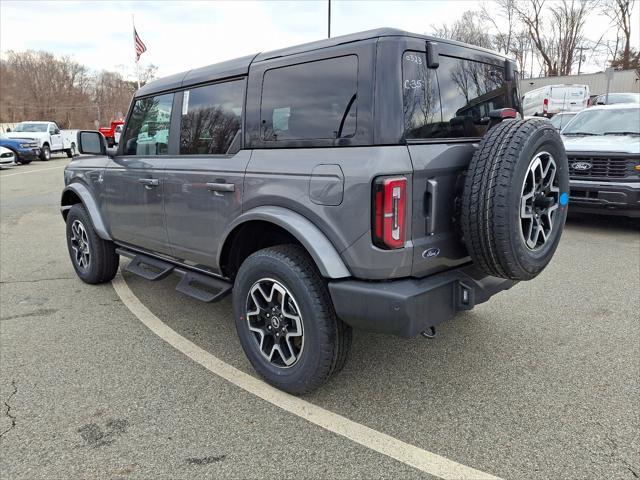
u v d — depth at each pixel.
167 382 3.27
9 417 2.88
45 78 82.62
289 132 2.96
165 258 4.26
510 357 3.54
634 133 7.59
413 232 2.61
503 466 2.42
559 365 3.41
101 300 4.87
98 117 83.06
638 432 2.66
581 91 22.42
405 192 2.52
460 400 3.01
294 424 2.79
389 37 2.55
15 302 4.82
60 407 2.98
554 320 4.18
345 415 2.87
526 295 4.78
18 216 9.76
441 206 2.72
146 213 4.15
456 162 2.79
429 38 2.77
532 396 3.04
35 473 2.41
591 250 6.36
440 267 2.86
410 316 2.57
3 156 19.89
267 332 3.13
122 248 4.91
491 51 3.33
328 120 2.74
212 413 2.91
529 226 2.80
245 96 3.24
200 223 3.57
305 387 2.95
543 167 2.83
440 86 2.84
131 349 3.77
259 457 2.52
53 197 12.27
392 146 2.53
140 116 4.27
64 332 4.09
